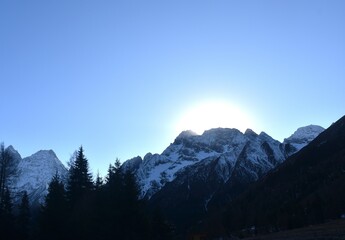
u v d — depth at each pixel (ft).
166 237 280.72
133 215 215.72
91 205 217.56
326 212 535.60
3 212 217.97
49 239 202.28
